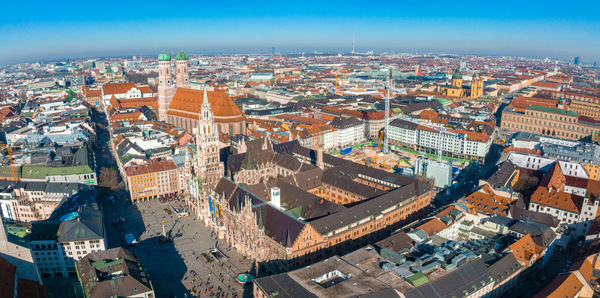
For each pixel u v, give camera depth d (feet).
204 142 650.02
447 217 554.87
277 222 534.37
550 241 528.63
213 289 499.51
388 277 407.03
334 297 374.02
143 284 419.95
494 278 436.35
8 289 395.55
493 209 606.55
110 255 467.93
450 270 421.18
